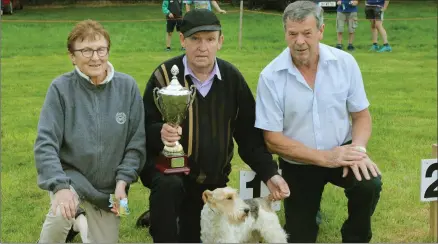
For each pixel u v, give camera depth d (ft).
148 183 12.06
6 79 33.88
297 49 11.91
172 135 11.41
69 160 11.34
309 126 12.44
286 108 12.39
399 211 14.96
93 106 11.29
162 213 11.21
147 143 12.06
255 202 12.26
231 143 12.52
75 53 11.05
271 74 12.38
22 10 77.25
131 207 15.15
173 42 49.34
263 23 59.36
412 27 55.36
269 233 12.23
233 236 11.58
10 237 13.32
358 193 11.91
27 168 18.34
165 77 12.21
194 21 11.68
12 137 21.83
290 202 12.92
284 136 12.45
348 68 12.46
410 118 24.99
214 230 11.55
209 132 12.14
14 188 16.48
